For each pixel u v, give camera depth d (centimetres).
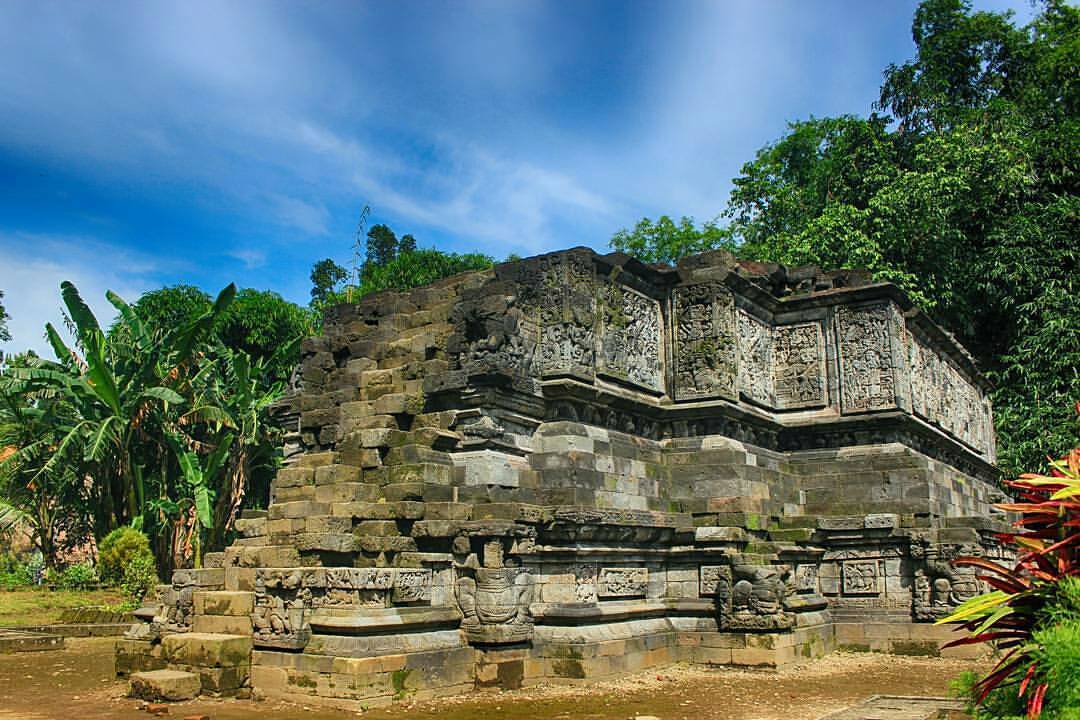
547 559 1595
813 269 2370
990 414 3384
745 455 1997
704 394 1989
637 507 1841
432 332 1836
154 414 3453
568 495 1659
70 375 3350
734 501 1886
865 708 1245
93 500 3472
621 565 1731
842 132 4178
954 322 3712
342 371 1880
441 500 1584
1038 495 812
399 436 1616
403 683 1341
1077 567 750
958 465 2788
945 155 3619
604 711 1314
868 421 2175
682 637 1797
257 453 3831
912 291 3372
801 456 2256
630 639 1658
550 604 1580
